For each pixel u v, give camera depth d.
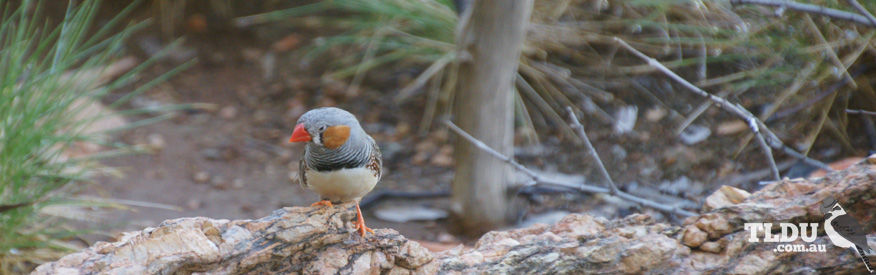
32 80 8.13
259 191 10.84
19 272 7.83
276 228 5.44
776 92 11.02
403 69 13.47
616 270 5.85
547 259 5.87
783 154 10.56
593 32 11.34
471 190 9.61
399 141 12.17
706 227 5.96
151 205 9.52
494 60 8.89
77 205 9.18
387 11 11.14
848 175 6.05
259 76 13.52
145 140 11.66
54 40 12.64
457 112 9.50
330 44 12.88
